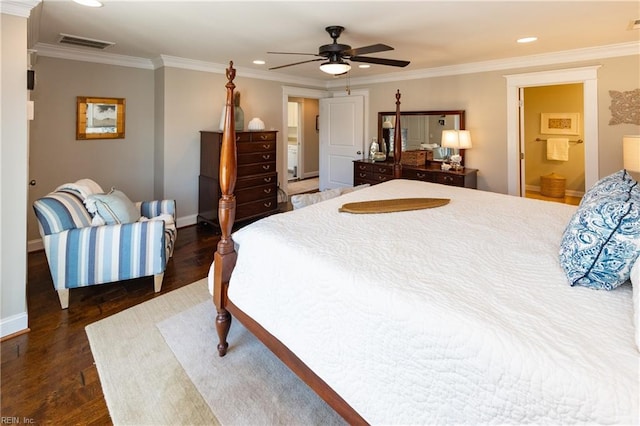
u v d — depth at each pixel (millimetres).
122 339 2232
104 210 2855
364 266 1417
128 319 2480
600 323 1021
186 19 2832
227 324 2059
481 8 2574
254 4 2492
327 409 1688
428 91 5145
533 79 4176
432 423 1076
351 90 6129
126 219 2951
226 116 1927
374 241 1707
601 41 3467
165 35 3299
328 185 6586
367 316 1246
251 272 1787
